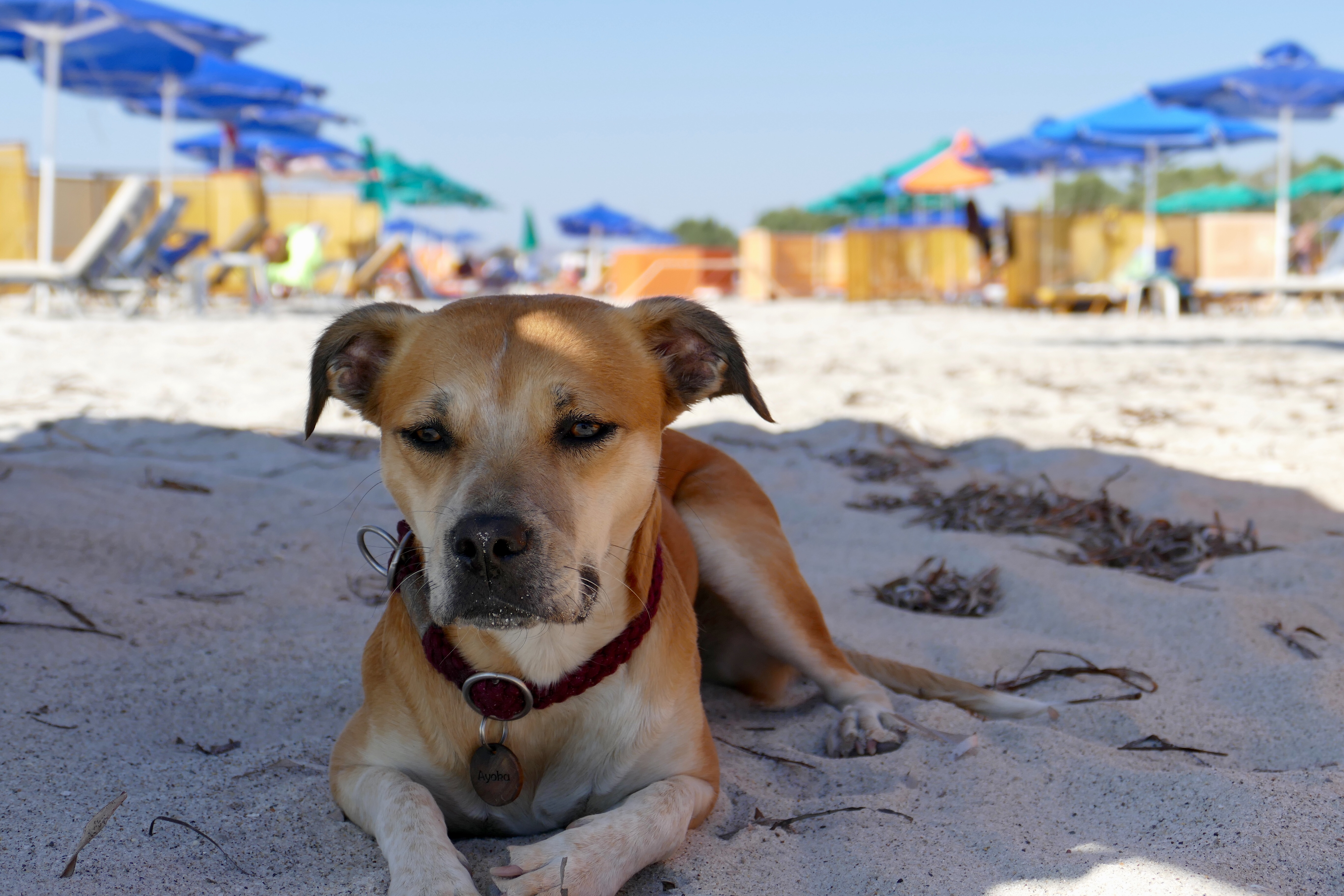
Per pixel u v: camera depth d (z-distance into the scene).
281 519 4.32
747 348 11.34
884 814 2.20
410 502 2.10
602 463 2.08
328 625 3.33
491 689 2.07
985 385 8.02
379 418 2.36
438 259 33.03
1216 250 21.61
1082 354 10.46
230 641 3.15
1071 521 4.50
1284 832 2.02
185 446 5.67
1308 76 17.25
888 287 24.86
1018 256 20.38
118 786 2.27
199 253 17.62
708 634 3.04
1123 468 5.28
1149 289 18.61
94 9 13.77
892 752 2.55
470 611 1.89
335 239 21.33
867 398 7.26
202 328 12.09
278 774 2.34
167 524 4.01
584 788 2.18
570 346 2.12
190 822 2.12
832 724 2.79
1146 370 8.97
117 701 2.72
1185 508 4.63
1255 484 4.97
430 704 2.12
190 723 2.66
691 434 6.31
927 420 6.52
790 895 1.94
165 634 3.16
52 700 2.68
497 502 1.90
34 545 3.62
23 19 13.62
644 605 2.17
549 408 2.04
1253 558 3.90
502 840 2.19
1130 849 2.03
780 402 7.19
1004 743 2.58
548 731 2.14
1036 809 2.23
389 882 1.92
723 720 2.87
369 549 4.07
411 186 31.34
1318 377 8.33
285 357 9.20
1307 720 2.68
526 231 40.22
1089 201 55.69
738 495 3.06
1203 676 3.01
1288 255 22.70
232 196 20.17
